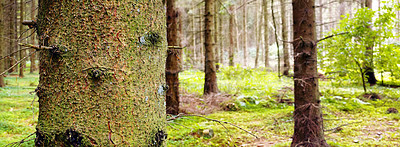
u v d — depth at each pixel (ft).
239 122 17.89
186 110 20.15
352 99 23.30
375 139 13.55
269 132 15.57
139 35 3.75
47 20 3.68
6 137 13.73
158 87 4.09
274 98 26.09
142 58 3.79
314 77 10.93
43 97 3.66
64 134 3.42
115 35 3.55
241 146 13.23
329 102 23.50
